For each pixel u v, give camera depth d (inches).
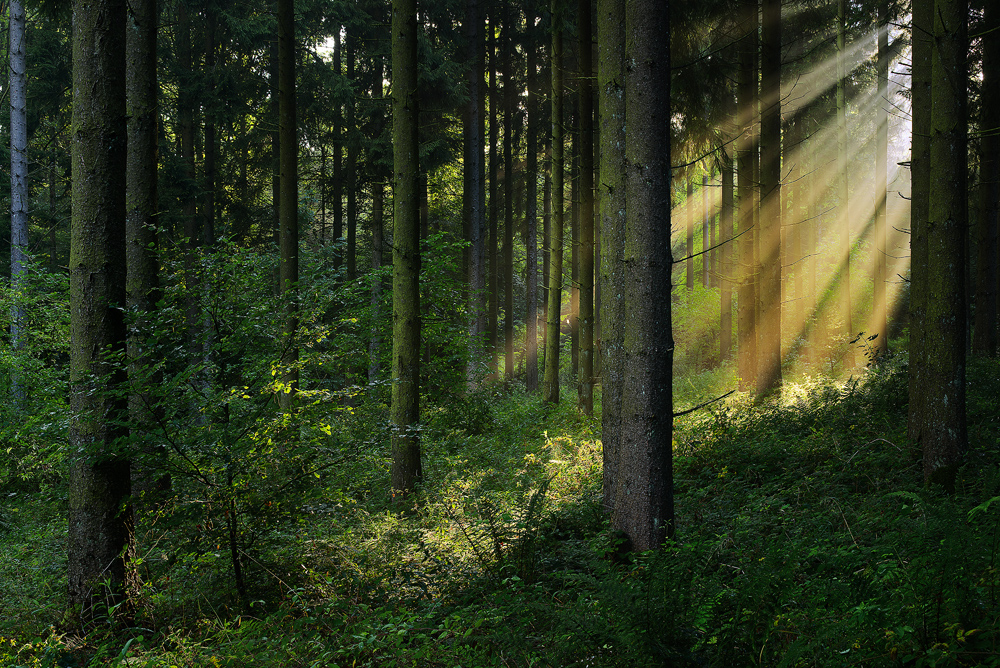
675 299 1306.6
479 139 871.1
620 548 213.3
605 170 257.1
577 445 402.0
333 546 236.1
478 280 820.0
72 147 206.2
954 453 243.9
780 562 150.3
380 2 762.8
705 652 136.8
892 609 126.4
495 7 897.5
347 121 804.0
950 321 245.6
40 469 343.6
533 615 164.9
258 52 832.3
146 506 213.0
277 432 222.1
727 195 789.9
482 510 234.7
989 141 581.0
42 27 721.0
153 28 306.0
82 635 192.2
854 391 407.8
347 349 398.6
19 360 382.0
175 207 673.0
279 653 167.6
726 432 360.2
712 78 482.3
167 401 209.2
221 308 226.7
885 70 645.3
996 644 115.8
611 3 249.9
